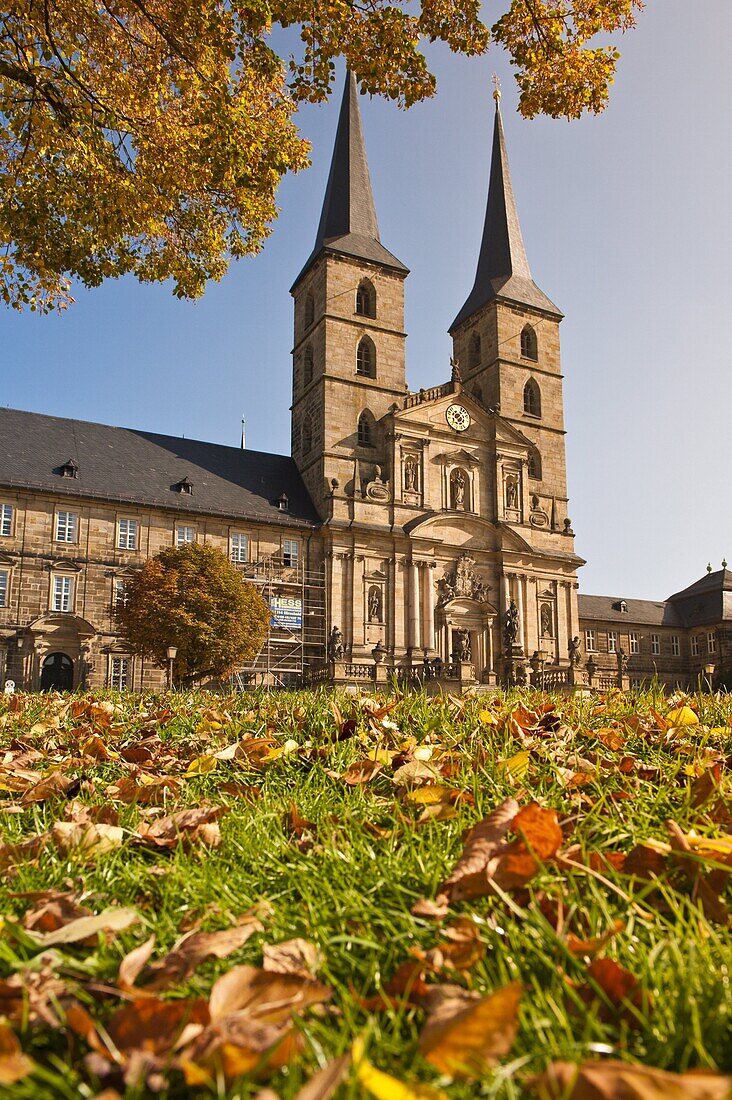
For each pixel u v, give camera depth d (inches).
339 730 290.2
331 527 2394.2
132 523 2262.6
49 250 787.4
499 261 3184.1
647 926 108.0
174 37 723.4
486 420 2755.9
